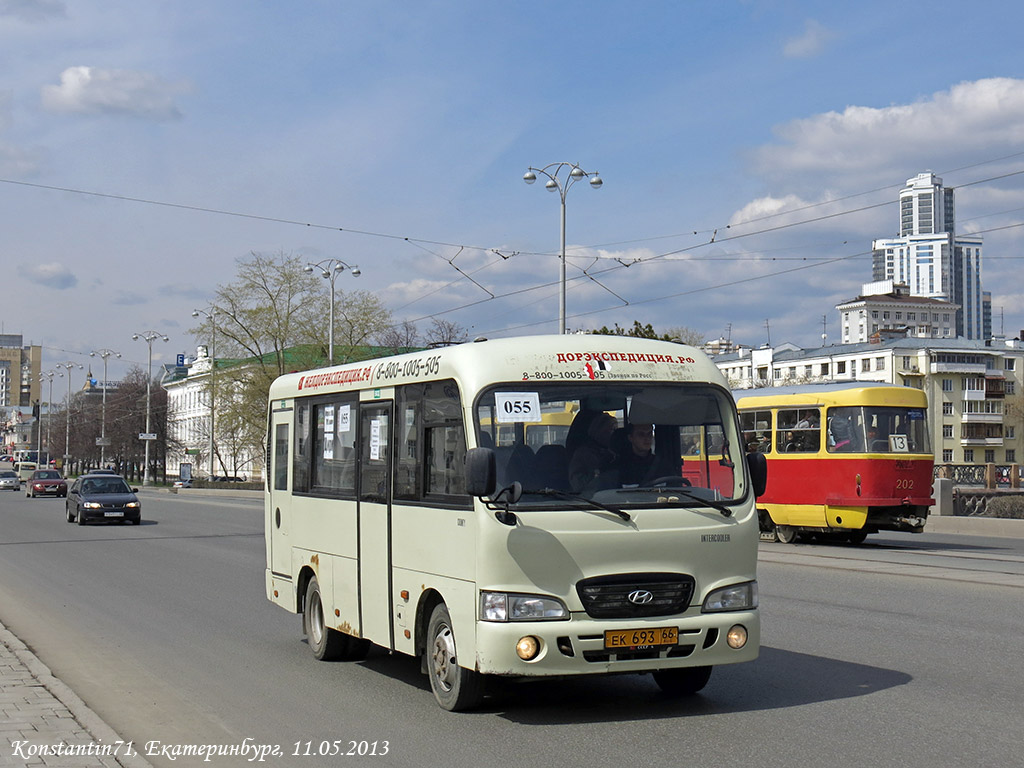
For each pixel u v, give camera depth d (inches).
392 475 350.3
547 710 317.7
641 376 315.9
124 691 362.3
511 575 288.2
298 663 411.5
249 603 588.7
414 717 315.6
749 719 301.3
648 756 264.2
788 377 4003.4
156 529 1233.4
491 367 306.7
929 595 562.6
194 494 2760.8
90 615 544.1
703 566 301.6
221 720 319.3
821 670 371.2
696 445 314.8
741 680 356.5
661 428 312.2
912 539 1031.0
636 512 296.8
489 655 286.5
